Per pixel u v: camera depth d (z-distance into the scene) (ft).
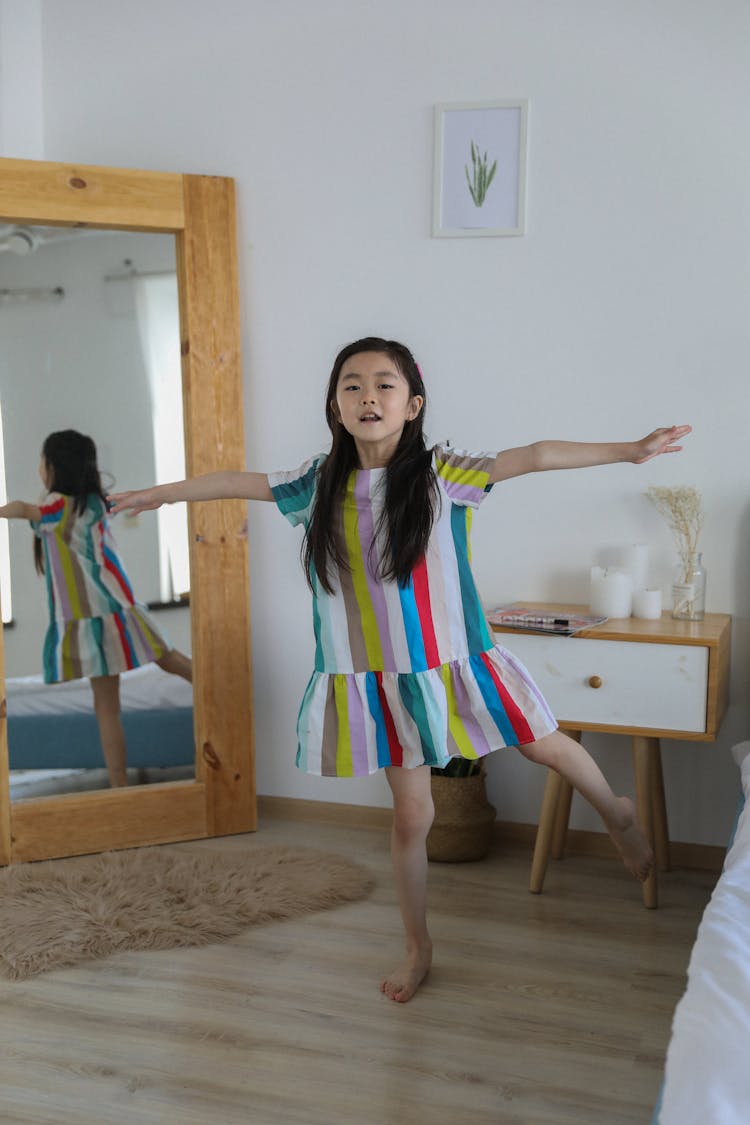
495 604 9.72
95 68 10.38
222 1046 6.39
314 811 10.43
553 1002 6.91
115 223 9.30
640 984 7.16
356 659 6.63
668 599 9.20
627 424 9.20
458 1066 6.18
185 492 6.85
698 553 8.75
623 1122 5.64
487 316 9.49
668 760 9.27
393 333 9.79
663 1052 6.33
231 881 8.63
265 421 10.25
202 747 9.87
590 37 8.97
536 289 9.32
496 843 9.85
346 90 9.69
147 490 6.82
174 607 9.90
